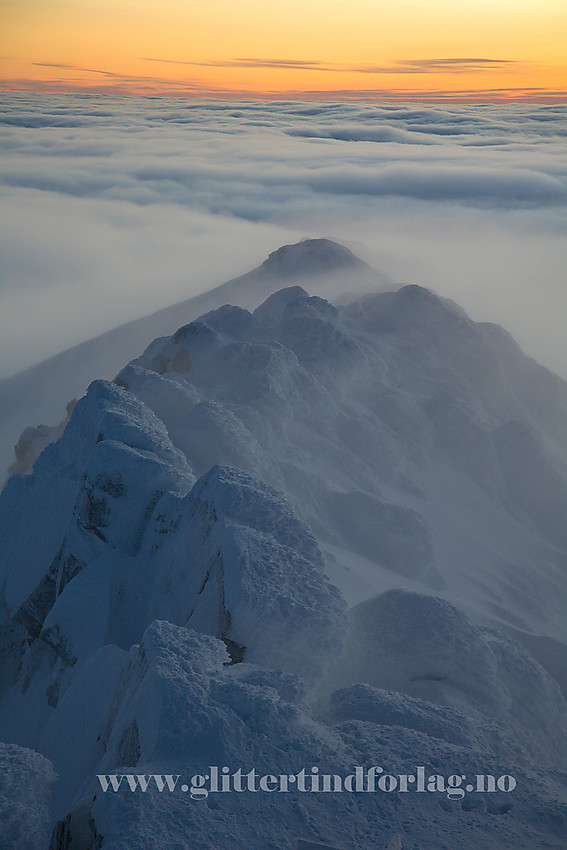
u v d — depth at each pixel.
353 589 19.69
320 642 10.63
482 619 22.91
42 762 7.97
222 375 31.78
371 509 26.50
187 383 28.89
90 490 17.30
